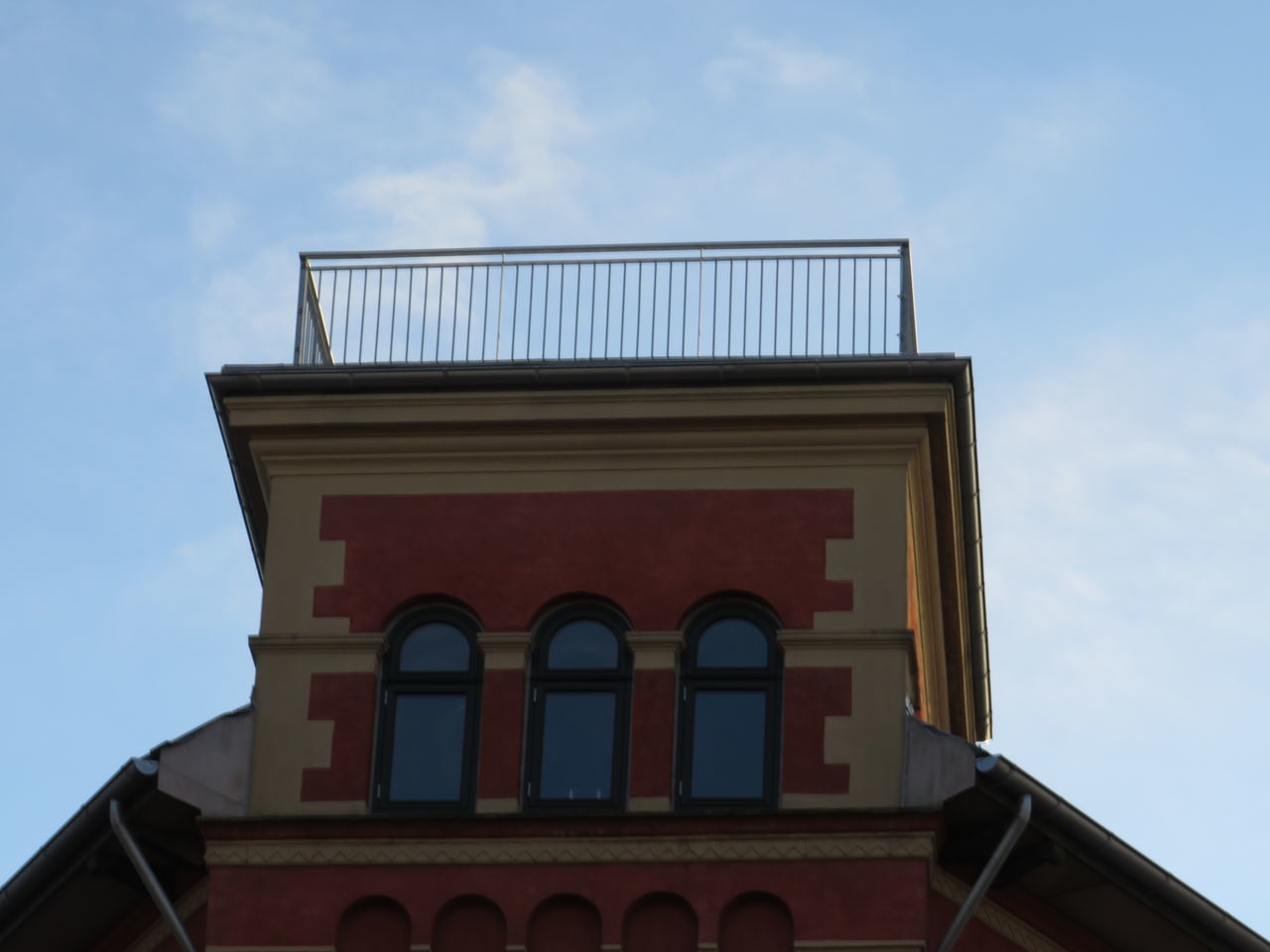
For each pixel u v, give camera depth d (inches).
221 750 916.0
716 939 874.1
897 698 911.7
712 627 935.7
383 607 943.7
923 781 893.8
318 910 890.7
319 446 970.7
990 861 873.5
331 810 911.7
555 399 961.5
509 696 924.6
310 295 1017.5
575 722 922.1
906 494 947.3
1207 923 936.3
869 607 927.7
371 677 932.6
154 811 914.1
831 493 946.7
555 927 885.2
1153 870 917.2
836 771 902.4
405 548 952.3
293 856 896.9
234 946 887.1
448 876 891.4
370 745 922.7
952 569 1027.3
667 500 951.6
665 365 955.3
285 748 923.4
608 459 959.0
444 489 962.1
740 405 954.7
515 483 960.3
